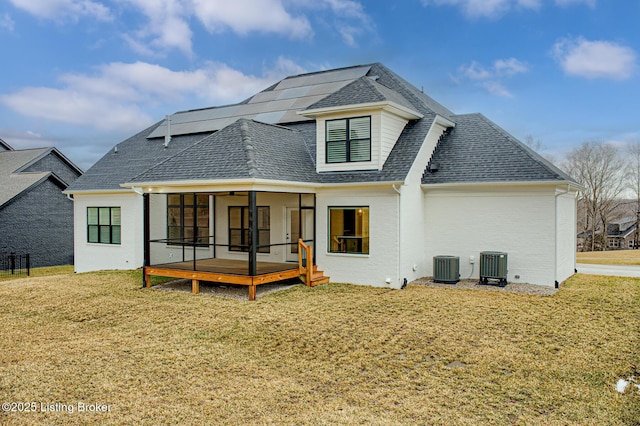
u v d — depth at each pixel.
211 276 11.78
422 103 15.03
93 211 18.58
